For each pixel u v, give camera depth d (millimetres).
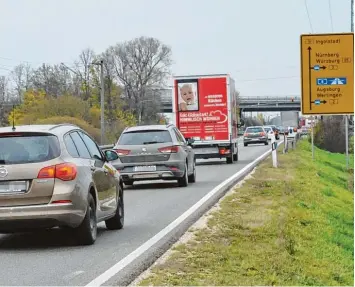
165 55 116438
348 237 15391
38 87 102125
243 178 24625
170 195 19750
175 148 22062
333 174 34312
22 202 10984
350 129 65062
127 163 22062
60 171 11086
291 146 48125
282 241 11180
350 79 16688
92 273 9312
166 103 117625
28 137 11375
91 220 11695
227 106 34094
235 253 10266
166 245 11250
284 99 126625
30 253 11039
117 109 99000
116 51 115625
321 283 9141
